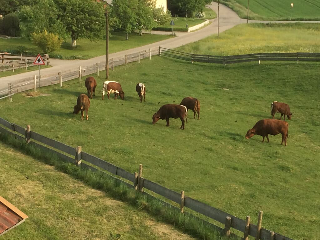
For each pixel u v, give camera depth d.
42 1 61.31
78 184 18.33
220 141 28.31
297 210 19.27
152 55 57.09
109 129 28.23
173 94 39.44
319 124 33.94
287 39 75.00
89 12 63.28
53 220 14.88
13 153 21.42
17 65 47.50
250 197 20.22
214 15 118.25
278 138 30.27
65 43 67.75
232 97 40.72
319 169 24.98
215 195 19.91
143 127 29.41
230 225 14.64
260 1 141.12
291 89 43.00
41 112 30.52
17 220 11.17
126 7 73.19
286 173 24.06
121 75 45.12
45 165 20.25
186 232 15.23
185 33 86.50
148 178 21.03
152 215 16.22
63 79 40.81
